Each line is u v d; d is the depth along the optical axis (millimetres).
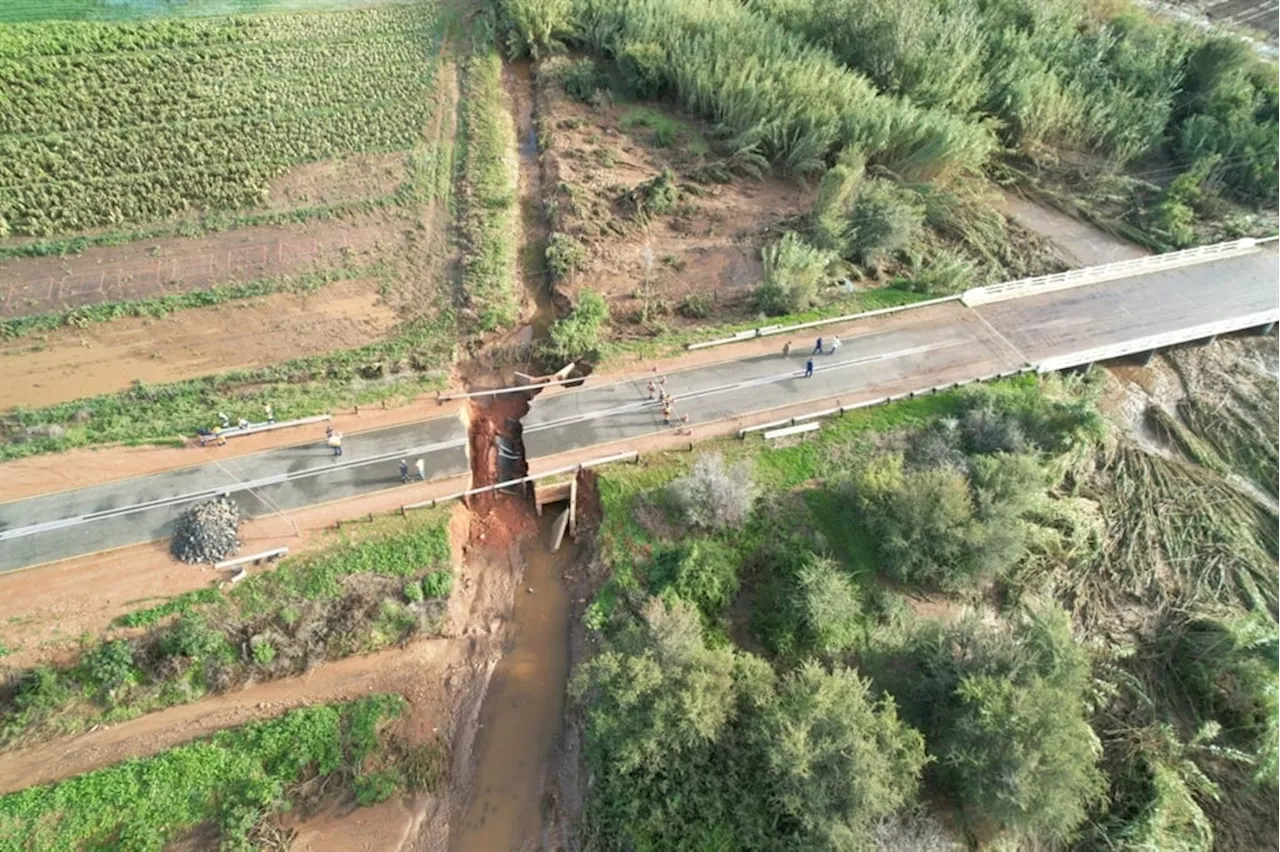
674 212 43562
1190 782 24594
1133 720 26000
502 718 26438
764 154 46812
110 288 37844
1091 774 22938
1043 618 25734
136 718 25094
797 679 24375
